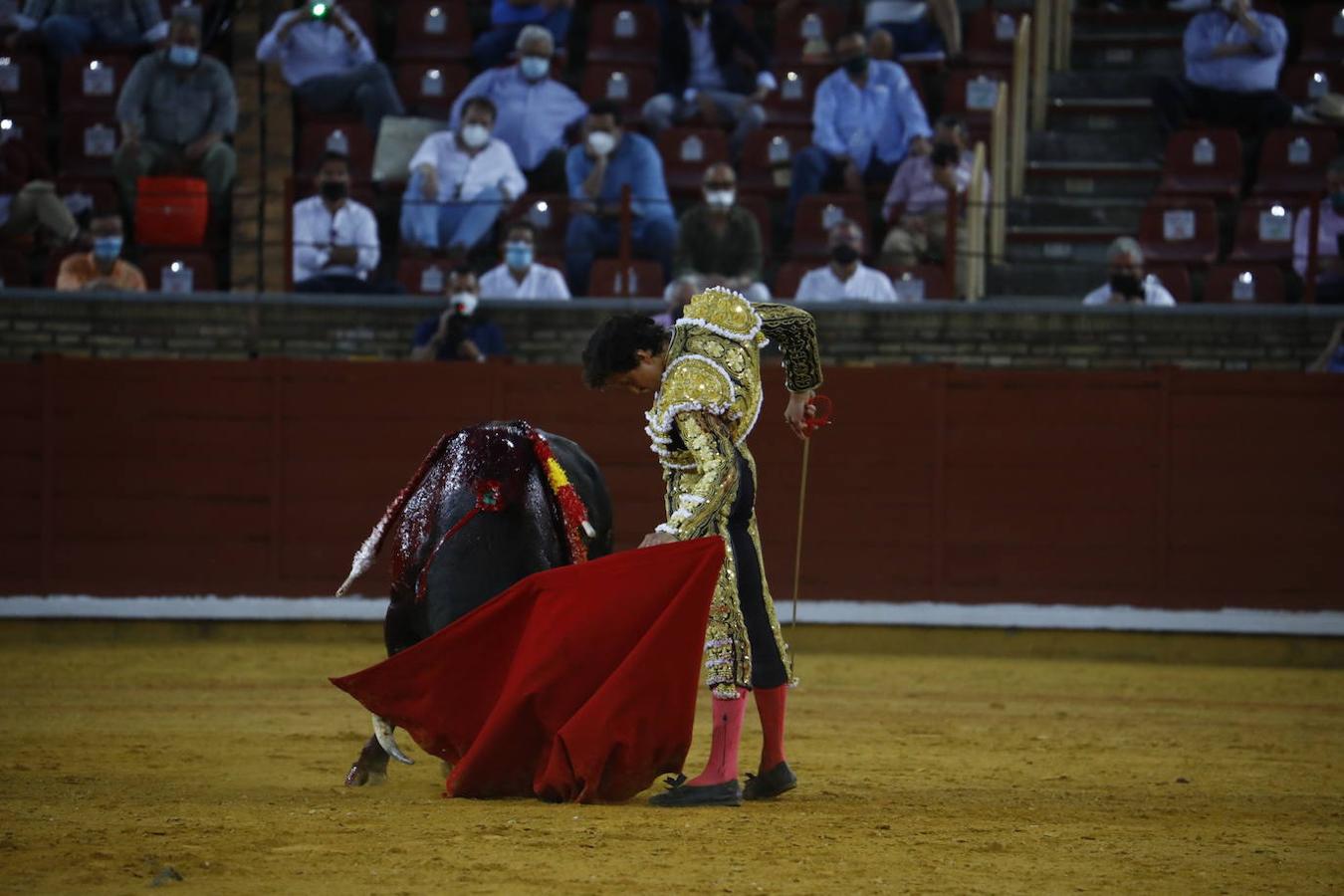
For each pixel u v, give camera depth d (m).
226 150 52.03
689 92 55.44
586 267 49.59
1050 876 15.57
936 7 57.66
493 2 58.03
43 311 47.34
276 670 38.25
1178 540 44.09
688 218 47.75
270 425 44.50
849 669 40.41
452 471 20.80
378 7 59.53
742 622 19.23
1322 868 16.39
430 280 49.12
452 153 50.72
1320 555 43.78
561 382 44.25
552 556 20.75
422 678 19.55
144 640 44.03
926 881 15.15
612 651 18.98
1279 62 55.25
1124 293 47.88
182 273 49.66
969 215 49.88
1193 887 15.30
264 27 56.28
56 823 17.36
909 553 44.41
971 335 46.91
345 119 54.56
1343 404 43.78
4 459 44.25
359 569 21.77
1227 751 27.70
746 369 18.88
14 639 43.91
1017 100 54.12
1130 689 37.72
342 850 15.87
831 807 19.50
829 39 57.94
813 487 44.38
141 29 56.78
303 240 49.09
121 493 44.38
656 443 19.00
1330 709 34.72
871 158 53.28
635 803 19.22
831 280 48.19
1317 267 48.53
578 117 53.56
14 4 56.84
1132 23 59.94
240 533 44.47
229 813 18.08
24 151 52.31
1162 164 55.16
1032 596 44.25
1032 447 44.31
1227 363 46.69
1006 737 29.19
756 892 14.49
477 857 15.61
